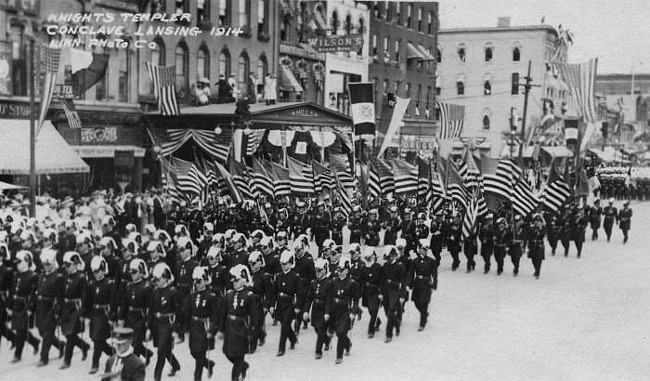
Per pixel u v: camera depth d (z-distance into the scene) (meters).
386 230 28.02
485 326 18.20
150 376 13.62
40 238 18.25
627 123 70.06
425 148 68.44
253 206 27.70
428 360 15.15
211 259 16.12
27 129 32.00
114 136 37.78
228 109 40.41
